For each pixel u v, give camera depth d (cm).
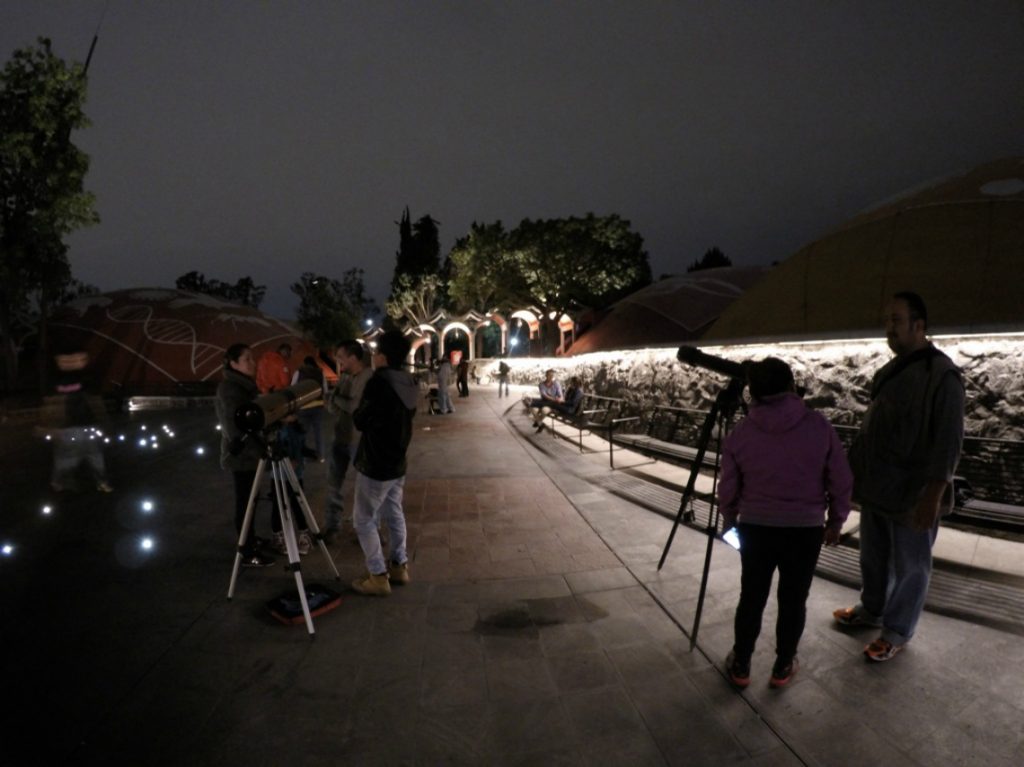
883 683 285
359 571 437
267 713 266
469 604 379
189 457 958
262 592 400
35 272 1652
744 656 284
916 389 295
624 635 338
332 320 3959
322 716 264
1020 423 518
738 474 286
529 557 463
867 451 319
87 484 720
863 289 732
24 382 2427
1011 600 358
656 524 547
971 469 536
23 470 846
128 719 262
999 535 468
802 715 263
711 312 2488
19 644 330
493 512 594
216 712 267
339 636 338
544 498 649
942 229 709
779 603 279
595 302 3138
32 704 273
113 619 360
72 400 679
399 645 328
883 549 324
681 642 329
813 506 271
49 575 431
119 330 2831
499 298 3291
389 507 402
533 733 253
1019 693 274
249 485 447
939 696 274
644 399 1066
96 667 305
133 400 2242
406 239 5022
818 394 674
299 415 845
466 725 259
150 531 537
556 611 369
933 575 399
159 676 296
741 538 282
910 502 294
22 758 236
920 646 317
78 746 243
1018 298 603
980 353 548
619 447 993
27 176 1527
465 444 1038
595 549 480
